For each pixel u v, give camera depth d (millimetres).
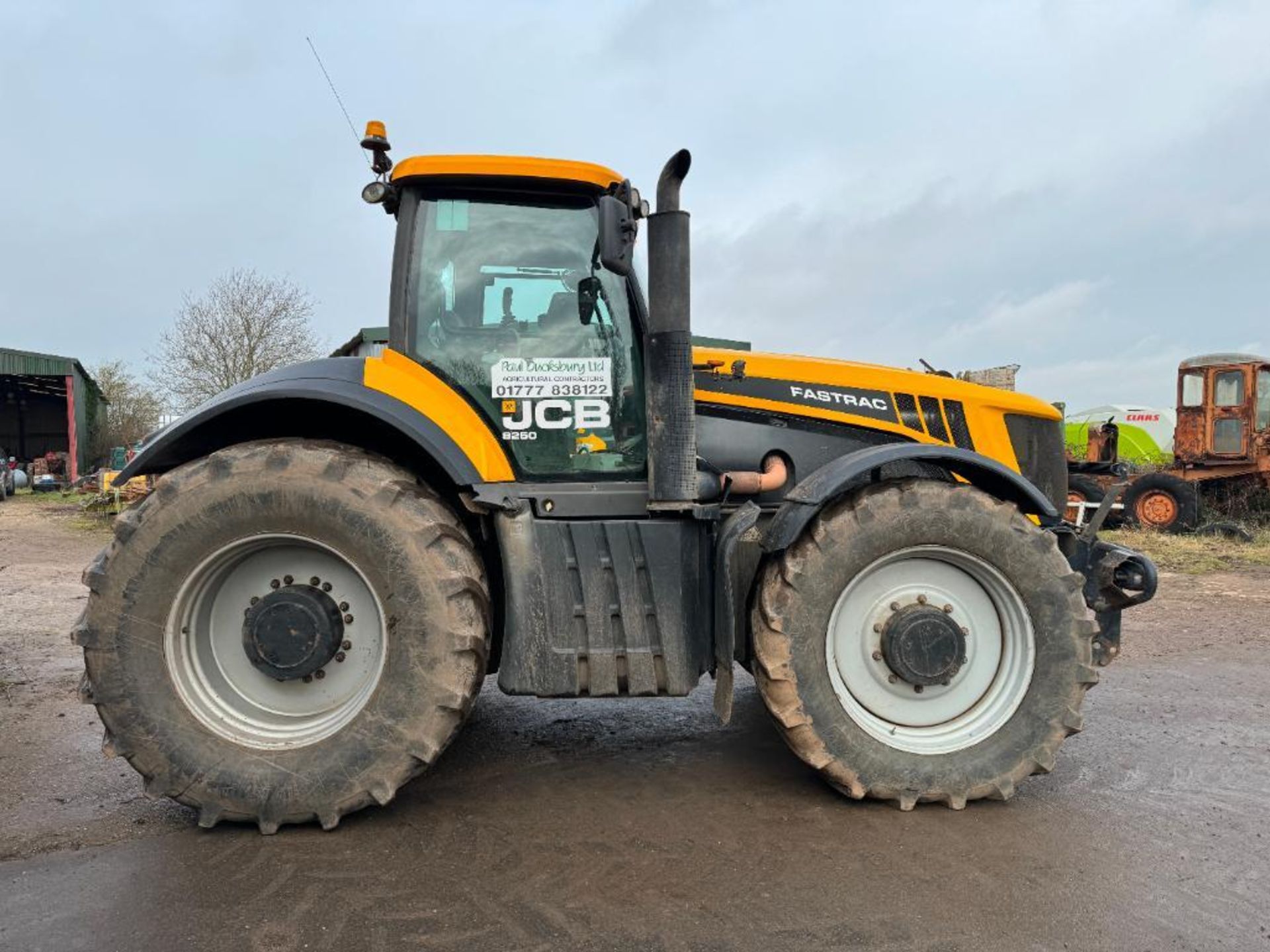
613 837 2861
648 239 3086
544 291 3311
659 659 3059
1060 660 3109
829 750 3047
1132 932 2312
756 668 3131
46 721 4012
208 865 2643
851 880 2576
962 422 3820
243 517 2854
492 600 3312
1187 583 8477
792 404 3697
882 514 3078
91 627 2824
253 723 2963
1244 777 3438
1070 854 2754
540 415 3266
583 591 3045
